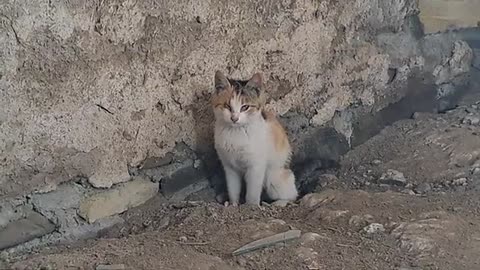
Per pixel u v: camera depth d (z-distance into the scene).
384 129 2.65
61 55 1.93
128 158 2.09
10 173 1.92
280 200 2.26
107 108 2.03
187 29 2.13
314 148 2.48
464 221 2.02
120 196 2.10
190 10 2.12
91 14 1.96
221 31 2.20
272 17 2.30
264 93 2.26
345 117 2.55
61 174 1.99
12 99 1.89
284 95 2.38
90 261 1.80
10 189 1.93
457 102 2.84
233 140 2.17
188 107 2.17
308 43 2.40
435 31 2.76
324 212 2.07
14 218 1.95
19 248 1.96
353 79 2.54
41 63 1.91
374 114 2.63
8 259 1.91
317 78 2.45
